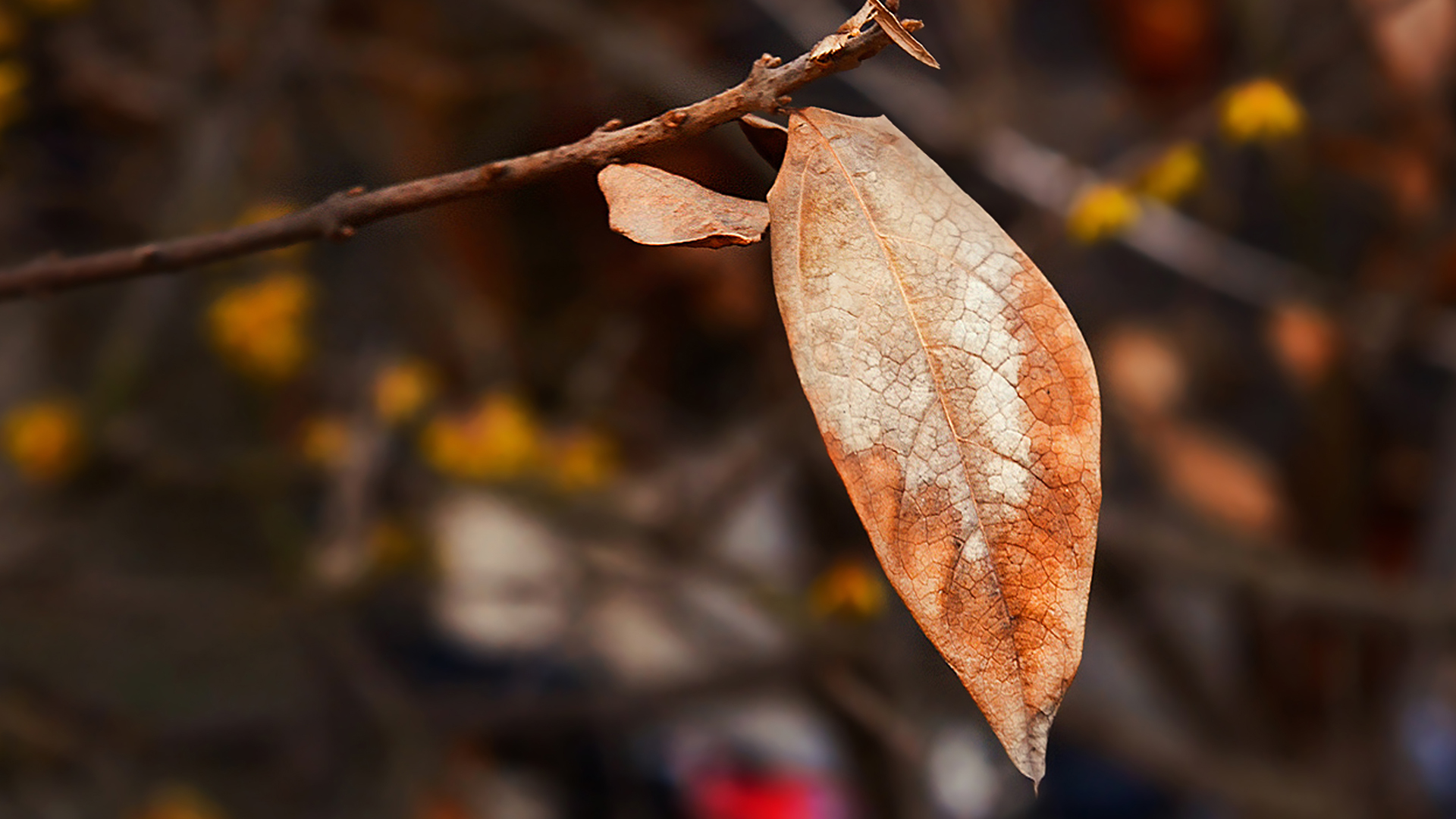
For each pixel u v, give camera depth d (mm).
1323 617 1153
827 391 374
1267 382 1257
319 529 1232
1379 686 1180
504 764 1341
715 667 1129
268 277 1016
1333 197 1164
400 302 1140
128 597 1068
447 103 1106
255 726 1162
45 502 1096
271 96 1060
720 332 1241
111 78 1148
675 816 1348
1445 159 1016
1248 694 1206
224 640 1249
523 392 1212
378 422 1084
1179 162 850
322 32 1134
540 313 1204
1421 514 1270
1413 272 1014
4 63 1056
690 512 1048
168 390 1209
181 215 1030
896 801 1010
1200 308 1247
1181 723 1247
